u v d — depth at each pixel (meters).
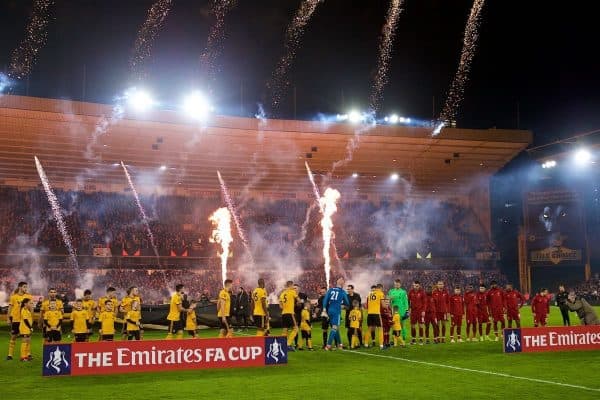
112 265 45.09
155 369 13.23
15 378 12.73
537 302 22.86
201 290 43.97
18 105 36.72
